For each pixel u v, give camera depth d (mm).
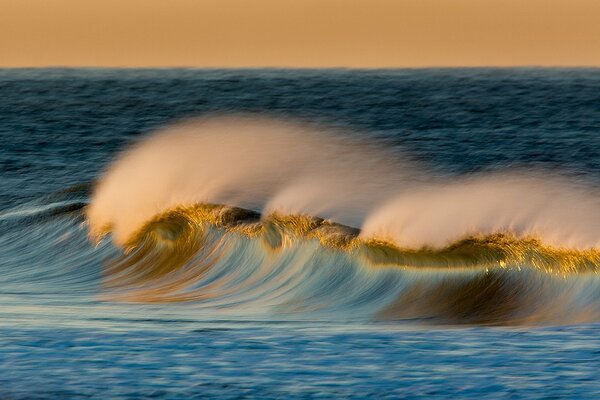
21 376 46469
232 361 49094
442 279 70062
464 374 46469
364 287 73188
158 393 44094
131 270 89500
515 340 53250
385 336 55125
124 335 55312
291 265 79625
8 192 163750
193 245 88562
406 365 48125
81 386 45031
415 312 65750
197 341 53750
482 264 69188
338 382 45531
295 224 82188
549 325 57875
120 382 45562
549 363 48094
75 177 177125
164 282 83062
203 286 80188
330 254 77625
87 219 99312
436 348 51625
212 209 89875
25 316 62531
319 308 68250
